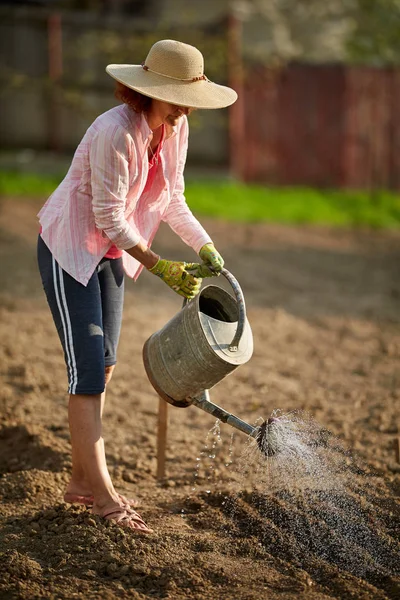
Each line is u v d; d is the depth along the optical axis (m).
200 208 36.66
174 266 9.73
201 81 9.67
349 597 8.77
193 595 8.67
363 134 43.94
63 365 16.75
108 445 13.15
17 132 39.34
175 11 47.03
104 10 47.50
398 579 9.17
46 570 9.00
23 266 24.84
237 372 16.98
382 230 37.19
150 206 10.27
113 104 40.06
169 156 10.12
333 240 33.88
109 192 9.40
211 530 10.18
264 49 46.56
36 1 45.22
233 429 14.02
